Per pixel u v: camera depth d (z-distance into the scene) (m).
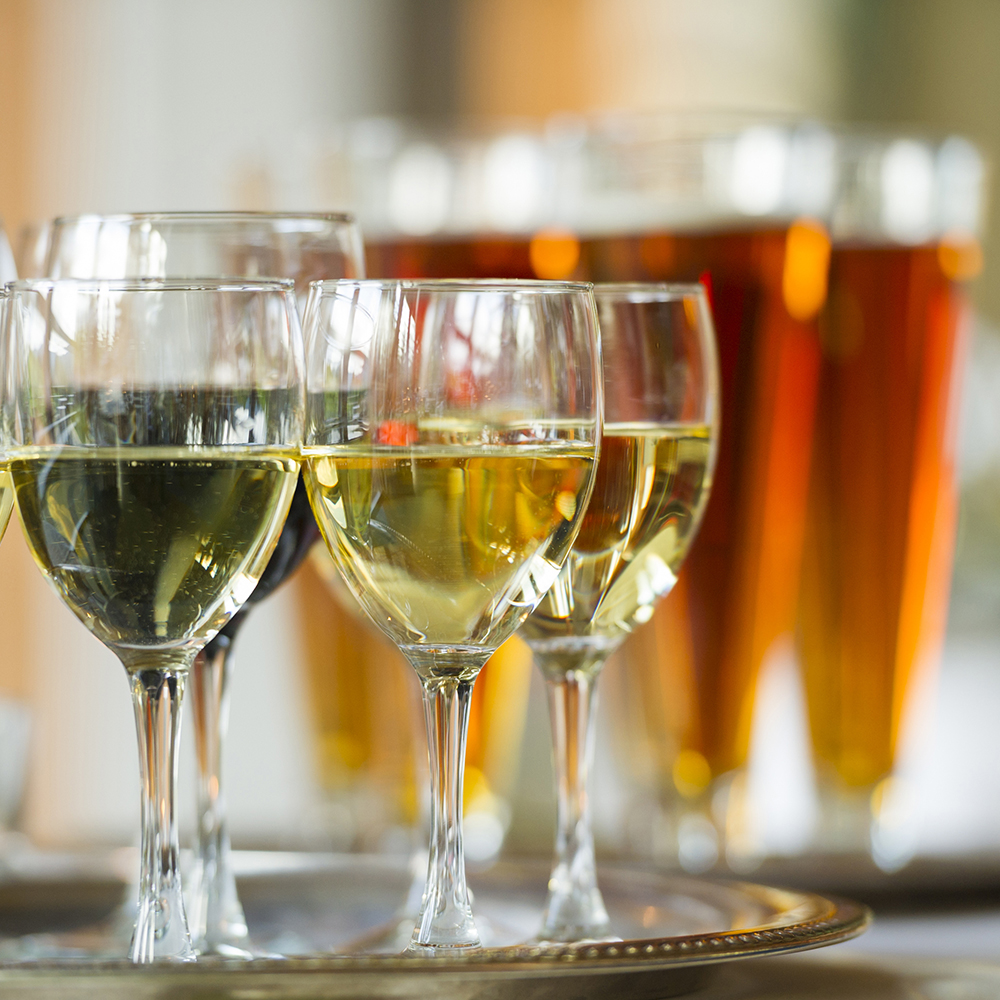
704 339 1.01
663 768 1.21
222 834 1.01
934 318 1.24
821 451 1.24
